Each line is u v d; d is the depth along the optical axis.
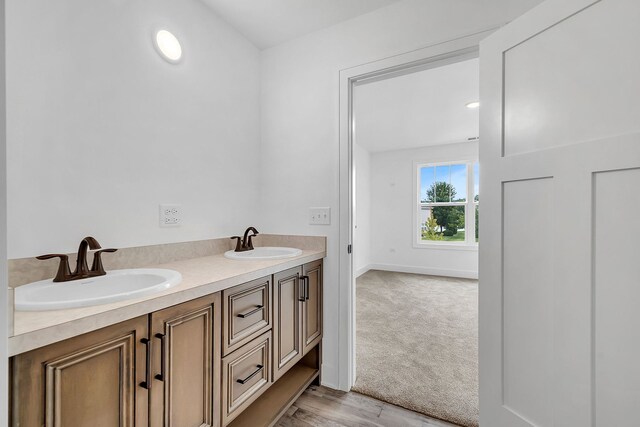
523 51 1.14
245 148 2.06
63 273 1.06
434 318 3.07
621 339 0.89
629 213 0.87
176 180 1.60
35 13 1.07
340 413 1.60
